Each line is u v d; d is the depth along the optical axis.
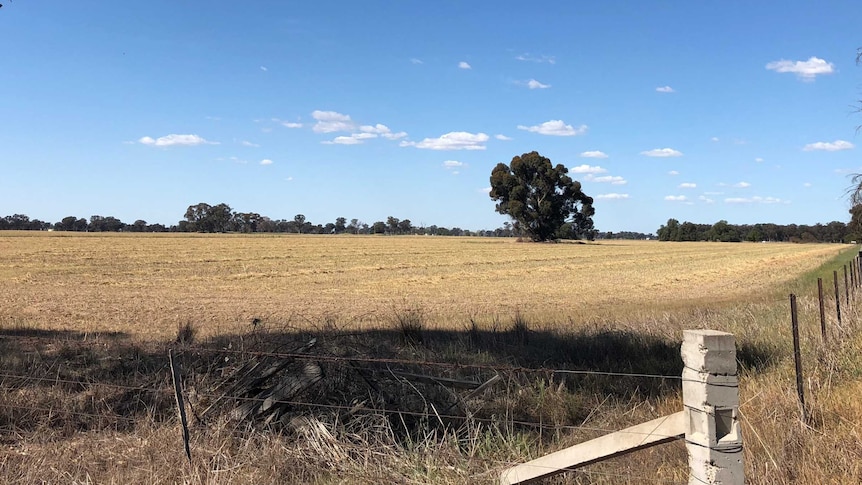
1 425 6.30
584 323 14.49
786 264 55.00
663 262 61.56
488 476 4.51
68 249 67.25
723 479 3.21
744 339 9.77
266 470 4.99
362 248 82.56
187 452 5.05
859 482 4.15
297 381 6.23
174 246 77.94
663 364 8.98
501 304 24.89
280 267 50.16
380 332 12.41
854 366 7.01
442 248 86.69
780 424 5.15
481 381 7.82
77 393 7.37
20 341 10.48
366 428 5.63
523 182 118.06
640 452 4.93
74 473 5.04
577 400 6.97
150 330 15.72
